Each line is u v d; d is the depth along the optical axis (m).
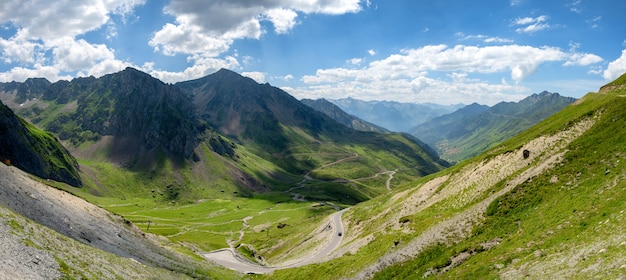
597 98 121.62
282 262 144.38
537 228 59.12
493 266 52.34
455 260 62.91
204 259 124.38
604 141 75.62
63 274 45.84
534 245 53.47
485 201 82.88
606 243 40.75
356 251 99.56
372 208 159.62
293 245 167.88
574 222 53.62
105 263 61.09
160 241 123.50
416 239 80.12
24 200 77.94
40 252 48.50
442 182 130.50
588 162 71.69
